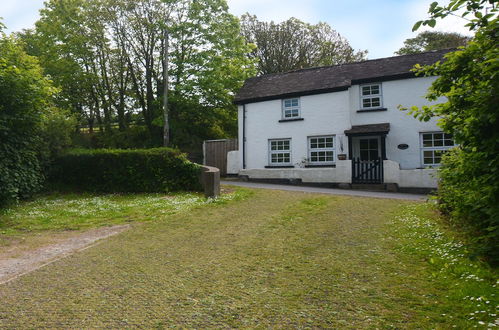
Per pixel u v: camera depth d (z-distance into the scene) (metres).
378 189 14.97
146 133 27.88
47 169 15.43
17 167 11.83
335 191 14.20
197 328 3.58
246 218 9.13
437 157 16.50
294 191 13.91
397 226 7.52
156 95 27.12
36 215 10.51
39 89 11.72
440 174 7.18
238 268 5.42
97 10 25.19
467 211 5.61
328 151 18.66
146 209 10.91
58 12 24.72
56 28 24.39
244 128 21.03
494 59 3.34
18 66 11.89
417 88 16.95
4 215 10.48
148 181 14.85
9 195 11.30
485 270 4.38
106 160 15.45
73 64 24.75
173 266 5.63
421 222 7.66
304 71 21.56
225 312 3.92
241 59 26.45
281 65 33.53
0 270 5.80
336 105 18.33
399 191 14.40
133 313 3.98
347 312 3.77
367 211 9.41
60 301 4.39
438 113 4.44
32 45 26.84
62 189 15.65
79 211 11.05
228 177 21.38
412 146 17.00
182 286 4.77
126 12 25.94
